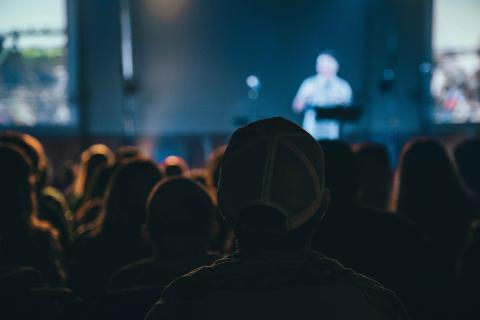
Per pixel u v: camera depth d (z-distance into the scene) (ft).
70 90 41.37
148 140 42.34
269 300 3.14
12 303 5.31
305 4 41.98
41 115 41.14
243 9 42.04
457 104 42.50
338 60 42.16
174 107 42.45
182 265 5.97
